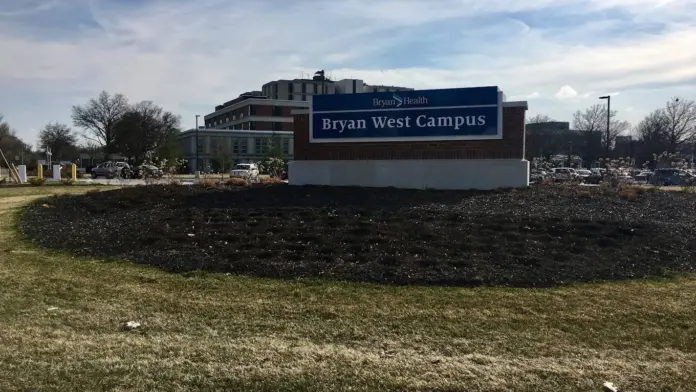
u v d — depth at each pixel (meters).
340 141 14.84
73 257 8.79
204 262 8.03
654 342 5.21
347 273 7.44
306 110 15.17
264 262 7.92
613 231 9.33
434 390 4.14
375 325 5.59
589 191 12.70
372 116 14.55
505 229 9.31
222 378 4.27
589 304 6.32
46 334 5.24
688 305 6.32
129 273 7.69
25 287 6.96
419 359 4.70
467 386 4.19
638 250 8.59
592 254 8.35
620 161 21.17
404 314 5.93
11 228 11.48
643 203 11.64
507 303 6.34
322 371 4.42
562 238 8.98
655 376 4.42
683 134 65.69
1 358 4.59
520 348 5.00
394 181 14.17
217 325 5.58
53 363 4.52
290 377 4.30
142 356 4.69
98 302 6.35
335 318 5.81
